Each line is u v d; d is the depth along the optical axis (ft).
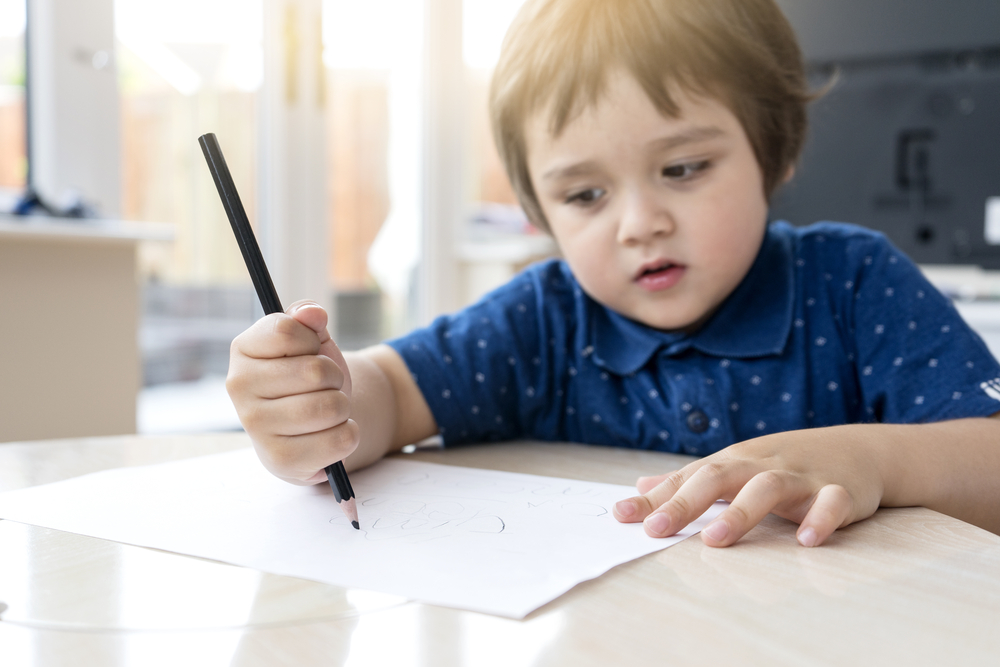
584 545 1.25
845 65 4.03
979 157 3.89
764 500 1.34
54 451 2.10
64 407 3.93
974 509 1.62
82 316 3.97
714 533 1.27
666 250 2.14
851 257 2.41
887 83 3.98
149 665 0.86
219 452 2.08
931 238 4.01
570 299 2.60
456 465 1.94
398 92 7.18
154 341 6.18
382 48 6.94
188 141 5.67
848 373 2.31
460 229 7.84
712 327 2.34
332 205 6.59
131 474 1.75
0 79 4.62
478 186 8.09
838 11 3.99
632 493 1.60
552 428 2.52
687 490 1.39
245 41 5.81
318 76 6.19
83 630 0.95
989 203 3.90
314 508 1.47
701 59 2.02
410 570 1.14
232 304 6.14
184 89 5.55
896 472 1.56
